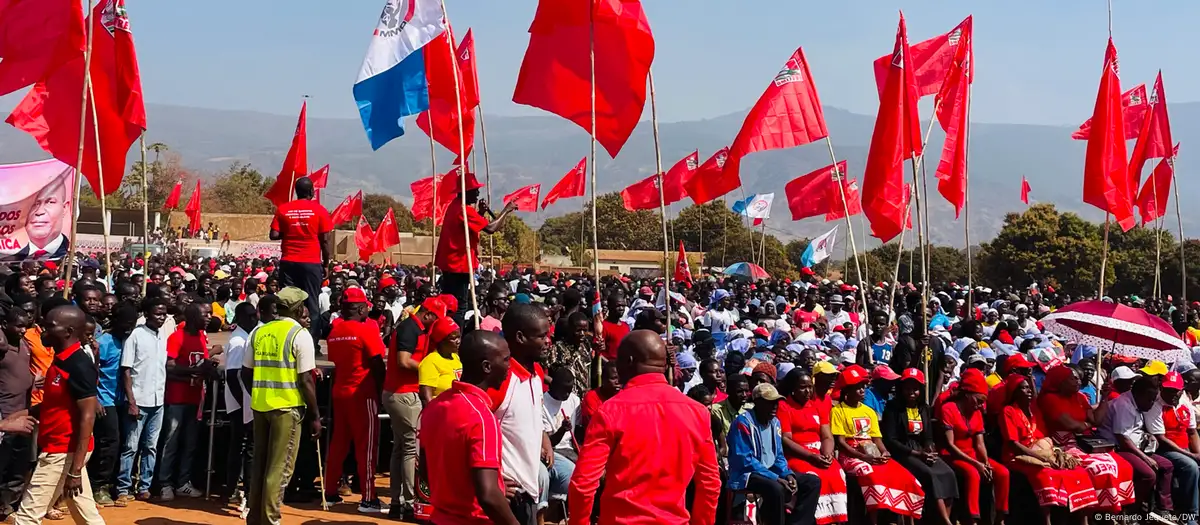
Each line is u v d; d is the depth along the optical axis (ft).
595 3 35.88
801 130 44.75
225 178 317.63
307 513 35.91
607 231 252.62
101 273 78.69
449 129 45.16
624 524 19.44
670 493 19.65
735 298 86.22
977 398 38.19
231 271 111.45
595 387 34.30
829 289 103.19
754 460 32.76
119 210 202.18
